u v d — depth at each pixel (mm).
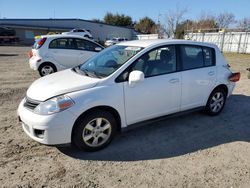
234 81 5480
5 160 3486
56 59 9164
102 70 4094
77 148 3812
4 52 23031
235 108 6043
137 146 3998
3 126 4613
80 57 9562
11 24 47094
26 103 3684
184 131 4613
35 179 3104
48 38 9109
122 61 4055
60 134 3400
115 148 3912
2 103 6000
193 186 3062
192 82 4668
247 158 3752
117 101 3768
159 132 4535
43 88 3688
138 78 3734
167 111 4441
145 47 4203
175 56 4500
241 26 49031
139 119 4113
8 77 9367
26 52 23391
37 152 3730
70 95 3469
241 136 4496
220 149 3998
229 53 29922
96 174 3244
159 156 3725
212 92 5152
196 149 3971
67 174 3223
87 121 3580
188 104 4742
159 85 4195
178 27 46094
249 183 3158
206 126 4875
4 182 3025
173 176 3248
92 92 3576
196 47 4852
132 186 3027
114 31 57312
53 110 3352
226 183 3143
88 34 39531
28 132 3584
